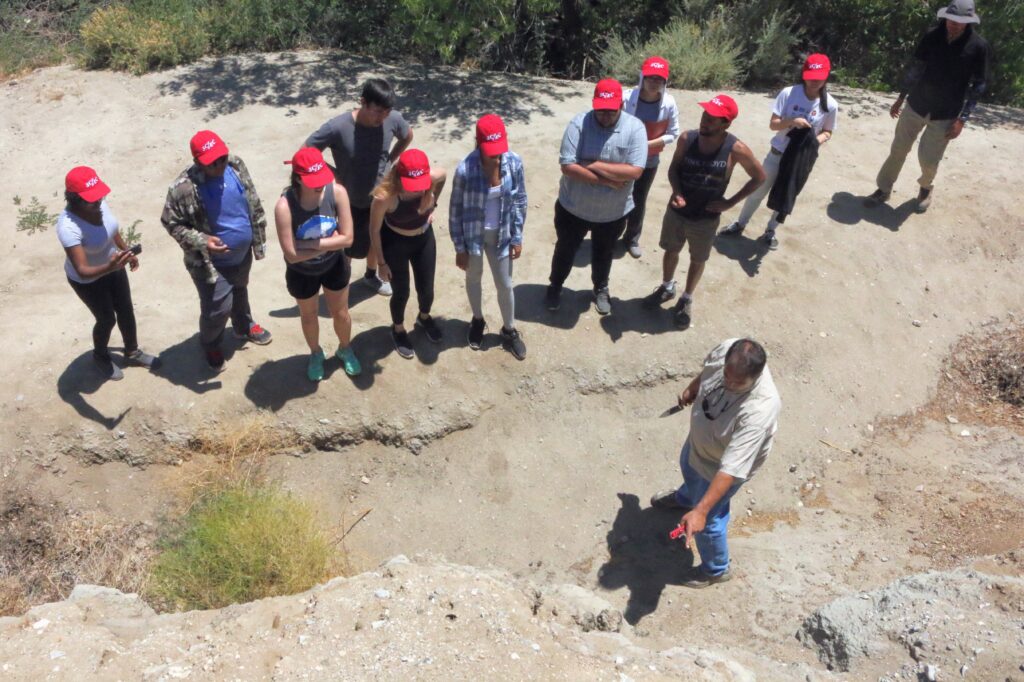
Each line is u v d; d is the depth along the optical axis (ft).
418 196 17.63
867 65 43.11
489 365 21.09
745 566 17.99
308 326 18.89
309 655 12.92
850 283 25.12
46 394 19.13
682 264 24.52
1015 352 24.38
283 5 38.24
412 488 19.83
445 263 24.39
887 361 23.79
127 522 18.44
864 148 31.65
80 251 16.89
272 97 33.42
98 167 29.17
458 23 34.09
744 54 40.11
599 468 20.40
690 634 16.61
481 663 12.73
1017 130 34.94
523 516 19.43
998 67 41.22
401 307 19.99
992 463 21.21
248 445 19.30
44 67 36.06
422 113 32.81
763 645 15.97
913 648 14.19
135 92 33.60
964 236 27.40
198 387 19.53
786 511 19.95
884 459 21.33
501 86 35.78
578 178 19.17
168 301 22.47
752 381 14.24
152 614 15.16
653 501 19.40
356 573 17.66
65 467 18.63
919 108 25.49
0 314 21.81
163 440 18.95
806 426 21.95
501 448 20.45
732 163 19.35
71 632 13.65
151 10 36.86
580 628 15.07
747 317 23.21
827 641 15.31
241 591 16.21
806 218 27.04
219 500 17.85
